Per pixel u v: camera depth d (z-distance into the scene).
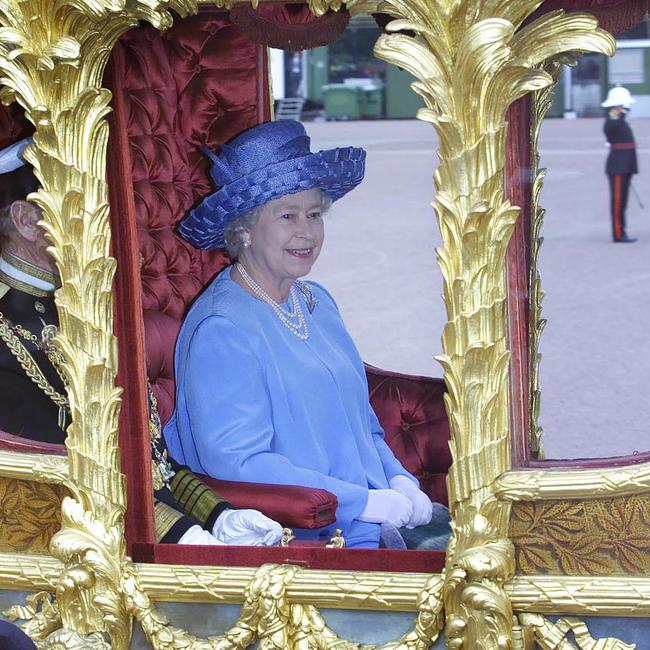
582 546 2.51
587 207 9.74
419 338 4.21
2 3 2.47
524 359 2.59
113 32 2.49
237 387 2.88
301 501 2.74
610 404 4.14
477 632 2.53
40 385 2.84
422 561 2.60
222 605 2.68
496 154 2.37
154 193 3.05
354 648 2.62
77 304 2.60
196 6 2.46
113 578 2.66
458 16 2.31
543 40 2.33
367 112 12.30
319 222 2.93
